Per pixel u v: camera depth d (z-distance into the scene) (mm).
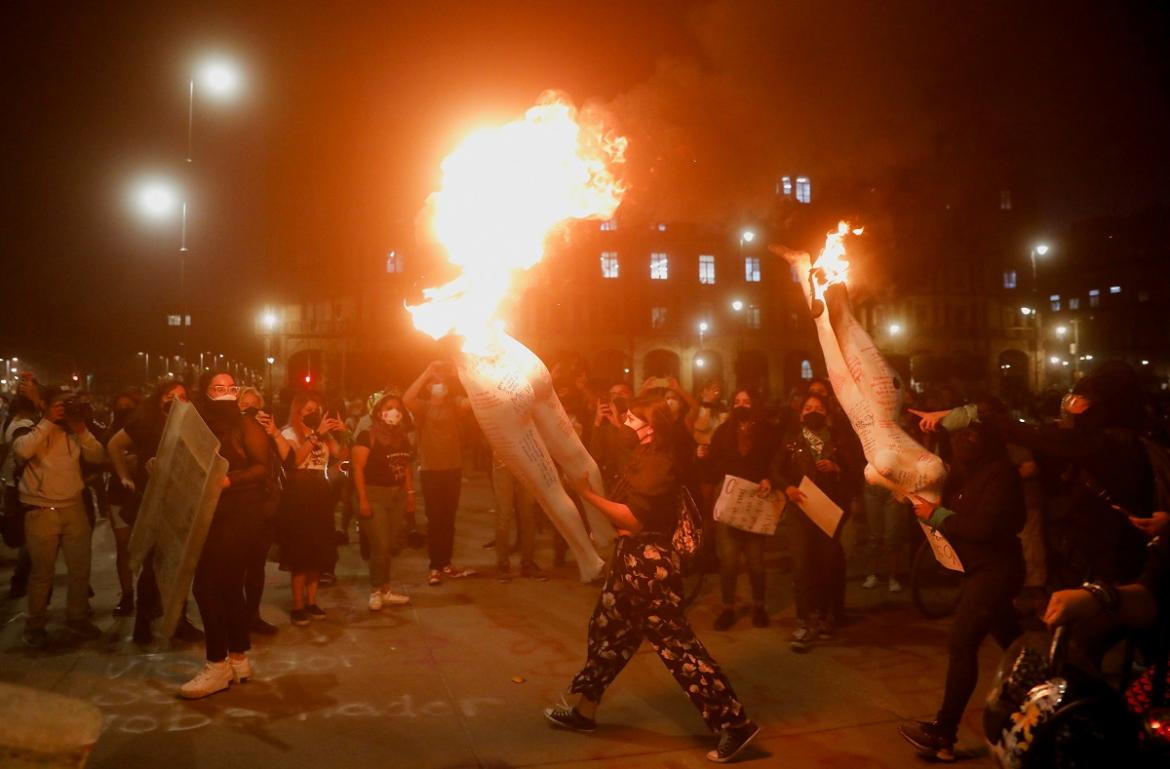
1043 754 2559
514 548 10023
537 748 4379
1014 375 62719
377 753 4297
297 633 6441
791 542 6297
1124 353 75625
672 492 4410
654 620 4277
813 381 7906
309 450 6738
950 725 4246
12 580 7527
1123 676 3047
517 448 4254
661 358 64000
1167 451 3553
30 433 6176
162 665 5648
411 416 7816
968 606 4234
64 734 2062
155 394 6605
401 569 8812
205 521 4516
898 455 4559
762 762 4246
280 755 4262
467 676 5469
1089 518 3637
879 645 6207
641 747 4406
